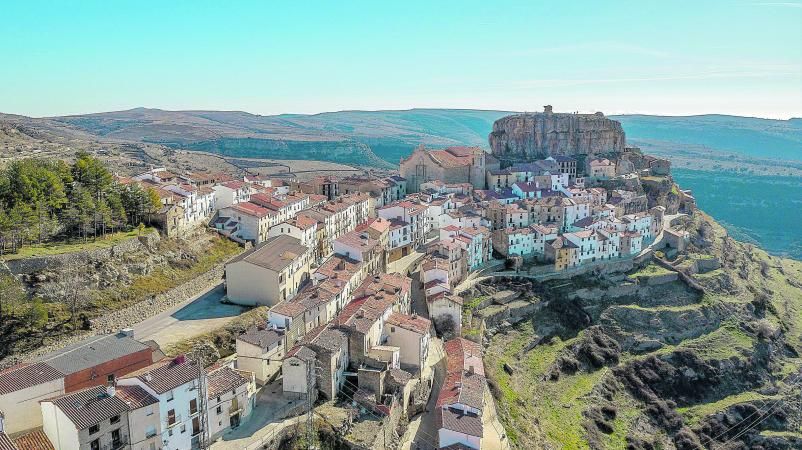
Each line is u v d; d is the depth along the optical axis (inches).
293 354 4116.6
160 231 6166.3
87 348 3814.0
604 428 6309.1
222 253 6643.7
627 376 7317.9
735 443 6791.3
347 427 3902.6
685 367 7632.9
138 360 3818.9
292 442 3710.6
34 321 4271.7
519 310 7317.9
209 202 7741.1
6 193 5196.9
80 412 3029.0
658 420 6860.2
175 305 5457.7
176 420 3380.9
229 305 5497.1
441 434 4092.0
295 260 6008.9
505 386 5930.1
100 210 5561.0
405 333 4992.6
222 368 3917.3
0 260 4463.6
